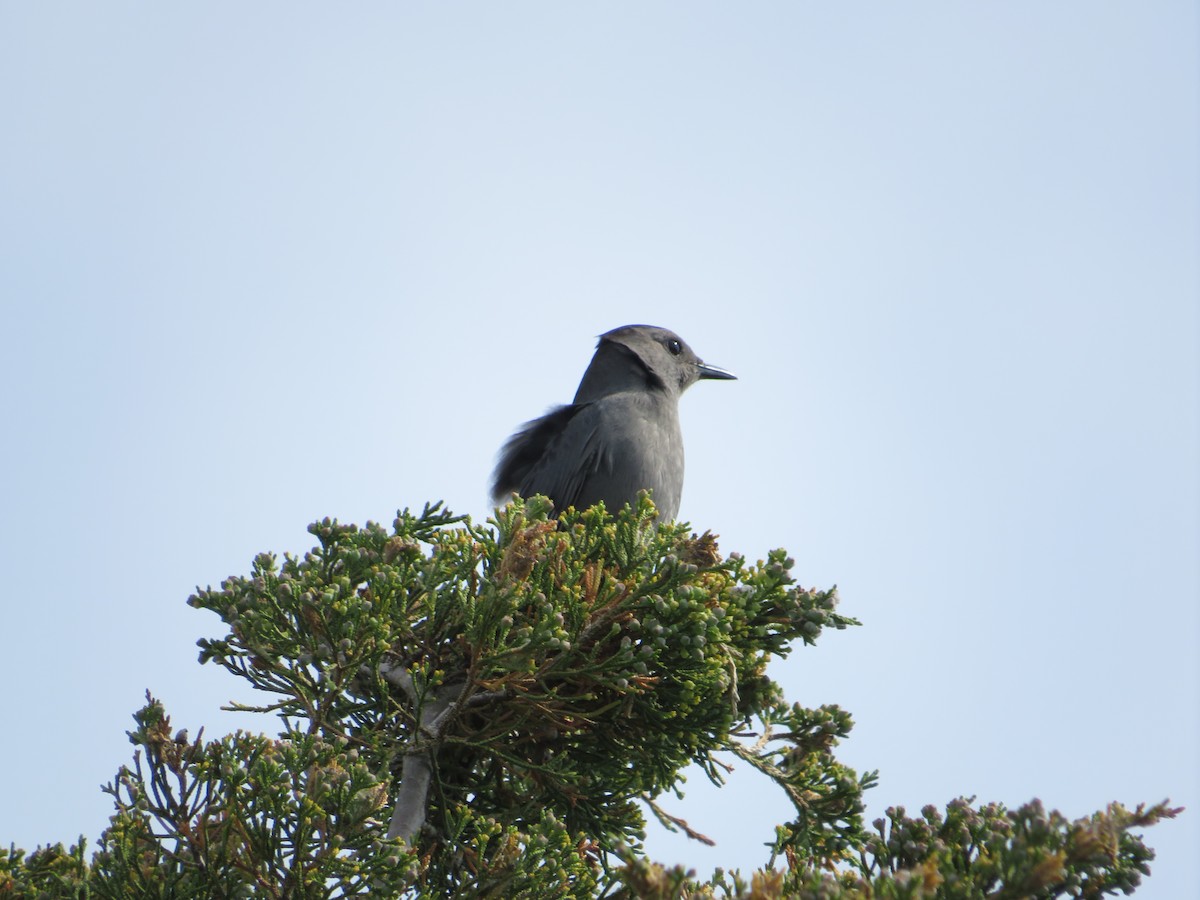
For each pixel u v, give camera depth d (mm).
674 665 10711
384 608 10406
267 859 9570
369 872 9359
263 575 10656
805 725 11875
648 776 11445
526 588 10508
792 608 11328
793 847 11102
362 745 10750
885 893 7406
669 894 7320
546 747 11469
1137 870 8484
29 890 9539
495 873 10094
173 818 9773
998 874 8031
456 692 11328
